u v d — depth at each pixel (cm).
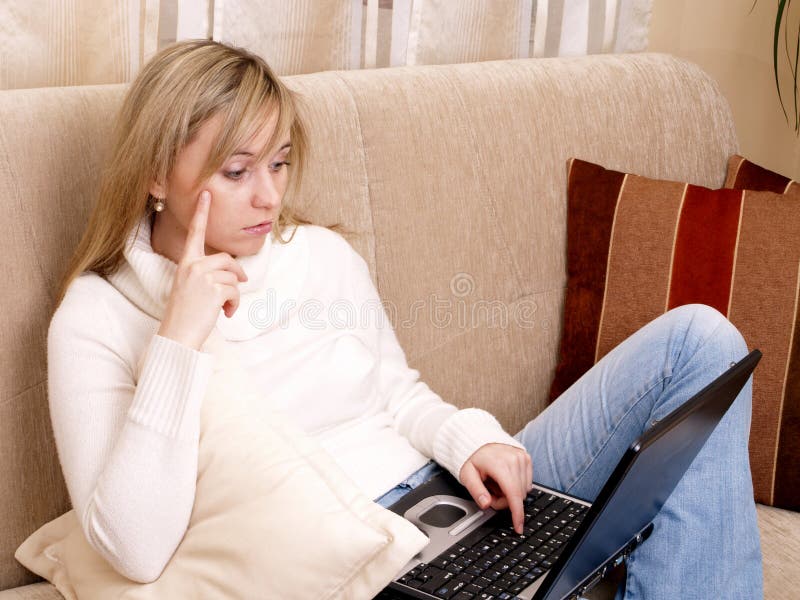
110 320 118
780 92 261
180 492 105
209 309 110
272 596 101
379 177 160
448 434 137
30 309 126
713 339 132
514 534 126
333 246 147
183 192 119
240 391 114
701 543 128
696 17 241
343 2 178
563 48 208
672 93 194
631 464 98
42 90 132
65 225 130
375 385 143
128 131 120
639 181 177
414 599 112
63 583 120
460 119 169
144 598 106
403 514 128
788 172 271
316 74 162
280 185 124
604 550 115
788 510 160
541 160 178
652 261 171
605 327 173
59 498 131
